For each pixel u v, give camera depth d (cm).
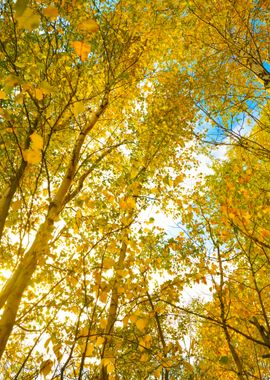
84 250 343
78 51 222
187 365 338
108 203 603
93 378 321
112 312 386
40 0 194
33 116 421
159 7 582
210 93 518
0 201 457
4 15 396
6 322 336
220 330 557
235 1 413
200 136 495
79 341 296
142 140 746
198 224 548
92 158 643
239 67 539
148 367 356
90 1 521
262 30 466
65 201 448
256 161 568
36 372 266
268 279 561
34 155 243
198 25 564
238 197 482
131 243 393
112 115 642
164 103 702
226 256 486
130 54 597
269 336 293
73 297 363
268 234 398
